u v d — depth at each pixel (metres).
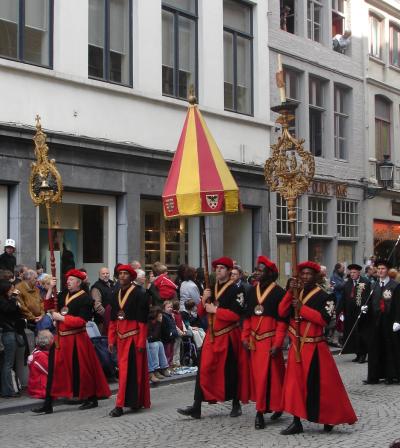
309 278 9.45
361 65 27.36
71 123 16.72
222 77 21.09
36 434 9.62
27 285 12.83
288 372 9.37
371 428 9.64
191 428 9.80
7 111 15.42
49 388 11.11
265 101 22.59
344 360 16.98
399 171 29.33
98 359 11.81
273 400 9.68
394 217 28.86
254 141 22.02
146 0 18.80
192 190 10.61
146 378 11.12
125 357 10.90
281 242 23.11
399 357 13.50
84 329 11.35
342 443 8.75
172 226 19.58
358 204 26.78
